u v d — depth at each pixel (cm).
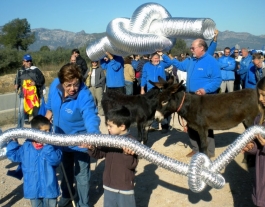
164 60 805
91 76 1108
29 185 381
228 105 581
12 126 1022
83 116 397
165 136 825
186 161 646
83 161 431
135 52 654
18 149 384
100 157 363
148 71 806
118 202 365
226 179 564
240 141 320
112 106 696
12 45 5316
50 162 380
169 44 640
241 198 498
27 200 521
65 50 4034
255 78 915
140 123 686
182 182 557
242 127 876
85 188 439
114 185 362
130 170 363
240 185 539
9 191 553
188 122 600
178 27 623
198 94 599
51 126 436
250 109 582
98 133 356
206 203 488
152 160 326
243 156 661
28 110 866
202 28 614
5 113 1177
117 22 664
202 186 314
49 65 3450
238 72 1288
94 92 1113
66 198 472
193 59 631
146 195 519
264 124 333
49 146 379
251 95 583
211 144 645
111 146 334
